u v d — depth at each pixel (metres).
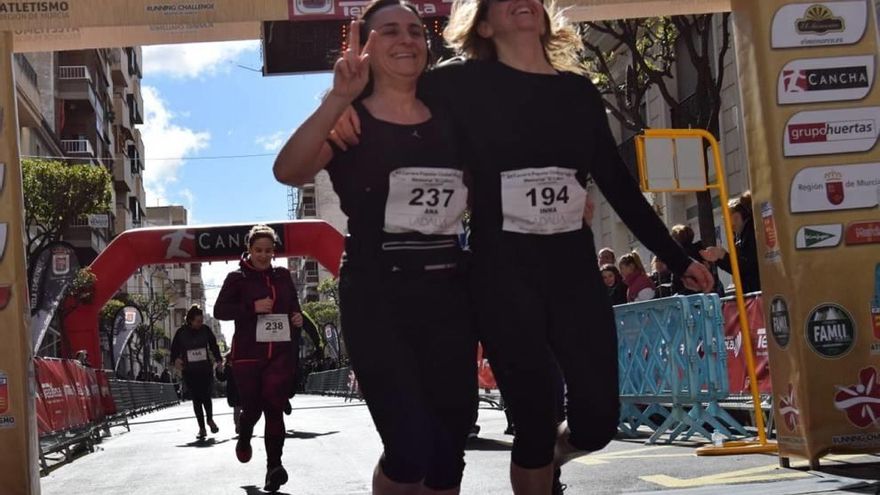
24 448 5.70
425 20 7.17
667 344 8.86
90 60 54.59
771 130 5.91
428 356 3.21
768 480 5.68
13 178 5.80
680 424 8.65
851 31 5.96
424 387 3.21
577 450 3.52
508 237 3.33
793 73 5.93
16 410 5.70
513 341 3.26
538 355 3.27
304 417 18.88
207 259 22.89
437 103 3.38
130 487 7.91
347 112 3.22
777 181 5.89
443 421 3.24
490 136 3.34
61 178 28.56
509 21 3.50
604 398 3.27
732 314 8.70
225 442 12.91
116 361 29.39
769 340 6.19
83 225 51.09
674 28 17.27
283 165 3.13
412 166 3.25
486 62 3.46
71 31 6.51
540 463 3.46
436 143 3.31
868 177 5.91
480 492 6.15
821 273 5.85
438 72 3.44
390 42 3.31
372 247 3.24
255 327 6.91
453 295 3.28
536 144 3.35
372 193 3.24
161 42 6.76
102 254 22.38
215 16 6.53
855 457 6.40
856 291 5.84
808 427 5.82
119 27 6.45
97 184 28.95
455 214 3.32
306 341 53.00
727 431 8.35
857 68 5.96
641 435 9.58
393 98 3.34
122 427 20.52
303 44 8.31
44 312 15.59
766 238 6.09
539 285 3.30
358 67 3.11
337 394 39.47
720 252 7.53
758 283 8.84
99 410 14.87
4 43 5.89
